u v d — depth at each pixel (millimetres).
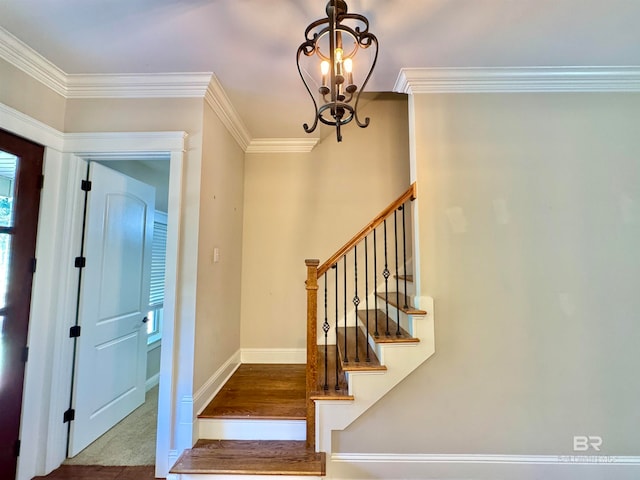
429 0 1638
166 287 2168
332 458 2139
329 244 3428
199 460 1972
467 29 1857
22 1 1598
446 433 2172
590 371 2197
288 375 3000
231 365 3033
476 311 2244
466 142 2346
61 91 2270
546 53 2086
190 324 2176
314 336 2168
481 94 2369
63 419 2182
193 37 1886
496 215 2303
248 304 3418
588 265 2262
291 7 1666
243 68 2193
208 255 2430
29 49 1944
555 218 2293
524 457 2150
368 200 3447
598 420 2164
